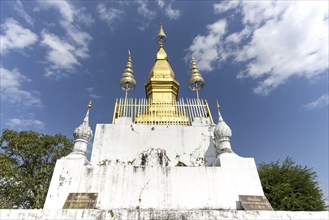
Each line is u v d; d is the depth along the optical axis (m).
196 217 6.98
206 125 11.20
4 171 18.33
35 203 18.89
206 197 8.14
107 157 10.09
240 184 8.48
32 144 21.08
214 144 10.61
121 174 8.46
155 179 8.41
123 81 13.66
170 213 7.01
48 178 20.62
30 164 21.33
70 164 8.61
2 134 21.08
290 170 20.05
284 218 7.14
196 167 8.72
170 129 10.92
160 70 16.55
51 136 22.44
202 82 13.99
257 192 8.37
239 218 7.06
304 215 7.24
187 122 11.94
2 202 16.95
